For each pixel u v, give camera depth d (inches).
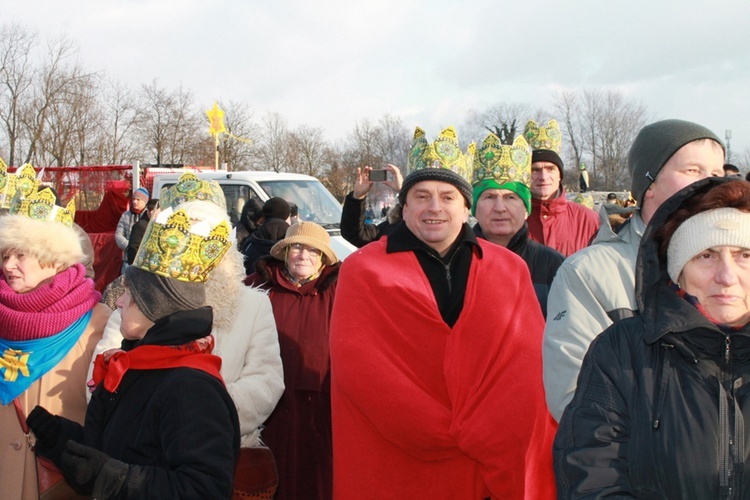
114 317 111.5
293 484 143.3
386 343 101.9
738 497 64.7
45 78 1068.5
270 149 1718.8
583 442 70.7
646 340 70.2
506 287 104.2
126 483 77.3
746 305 68.6
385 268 105.7
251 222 269.1
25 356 105.7
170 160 1328.7
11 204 120.6
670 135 90.4
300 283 152.9
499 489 94.7
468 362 100.2
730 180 71.0
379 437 103.0
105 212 459.8
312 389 144.8
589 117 1975.9
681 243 70.7
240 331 119.2
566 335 89.2
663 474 66.6
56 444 87.0
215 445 80.7
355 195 190.2
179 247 86.7
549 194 166.6
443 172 105.3
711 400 67.1
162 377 84.4
